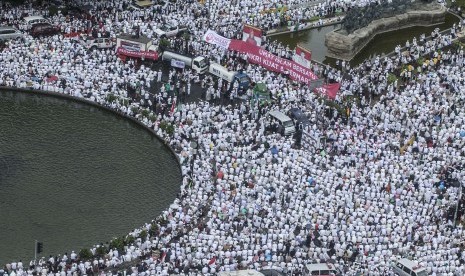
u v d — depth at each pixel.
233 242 157.62
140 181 178.38
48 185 175.00
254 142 184.88
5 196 170.88
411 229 164.38
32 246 159.38
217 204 165.25
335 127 192.62
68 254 156.38
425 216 168.25
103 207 170.50
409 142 188.75
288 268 155.12
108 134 191.38
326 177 174.62
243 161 176.88
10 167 178.62
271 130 191.25
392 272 156.88
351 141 187.00
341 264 156.88
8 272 150.62
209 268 153.25
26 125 191.50
